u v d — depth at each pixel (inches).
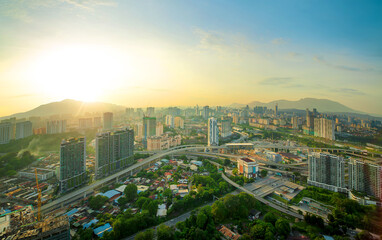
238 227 5880.9
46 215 6638.8
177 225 5876.0
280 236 5418.3
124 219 5802.2
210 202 7618.1
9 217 6240.2
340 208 6609.3
